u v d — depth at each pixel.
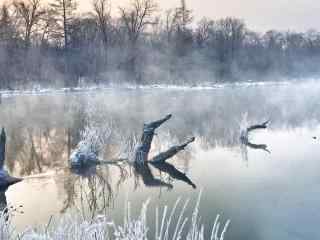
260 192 11.13
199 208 9.97
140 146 14.34
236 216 9.45
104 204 10.30
